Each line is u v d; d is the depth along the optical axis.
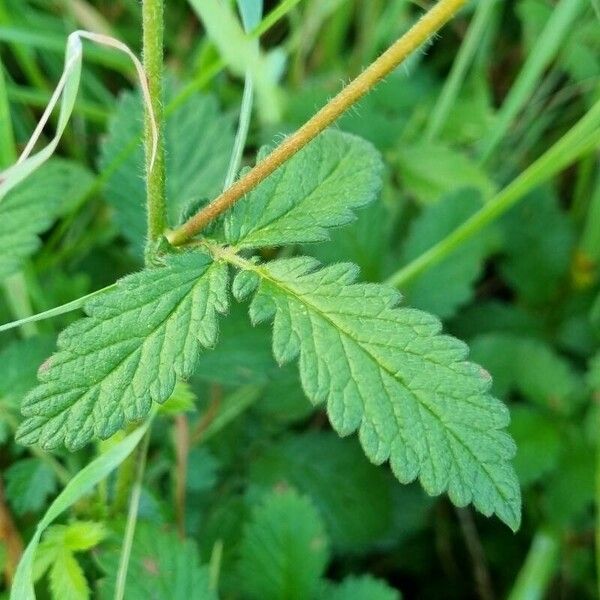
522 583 0.29
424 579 0.31
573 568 0.30
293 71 0.35
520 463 0.29
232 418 0.28
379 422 0.18
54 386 0.19
